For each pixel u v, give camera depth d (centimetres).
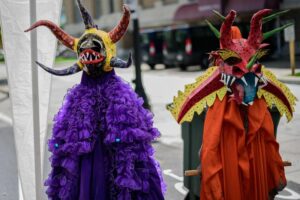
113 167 344
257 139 377
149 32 2631
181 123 405
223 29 360
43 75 427
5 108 1484
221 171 369
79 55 347
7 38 416
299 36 2538
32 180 437
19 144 431
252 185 378
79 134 338
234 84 363
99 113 346
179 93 392
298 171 664
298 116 1023
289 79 1559
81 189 341
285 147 789
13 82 423
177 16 3356
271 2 2566
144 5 3991
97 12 4397
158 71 2448
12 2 411
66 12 4994
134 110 346
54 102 1438
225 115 370
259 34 366
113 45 352
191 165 432
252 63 354
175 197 596
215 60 387
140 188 344
